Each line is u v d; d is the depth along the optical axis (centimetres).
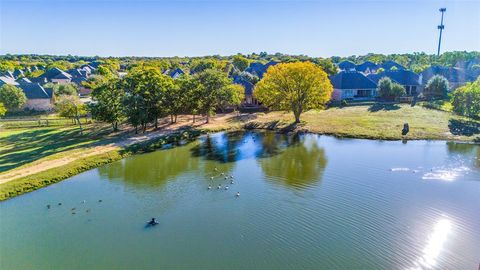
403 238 2834
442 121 6775
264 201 3594
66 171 4434
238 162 4894
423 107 8244
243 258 2612
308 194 3725
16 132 6738
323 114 7944
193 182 4169
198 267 2517
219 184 4084
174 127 7044
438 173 4269
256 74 13500
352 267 2483
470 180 4022
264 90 7250
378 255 2617
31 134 6562
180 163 4906
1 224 3225
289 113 8238
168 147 5747
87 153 5175
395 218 3156
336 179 4138
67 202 3678
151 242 2867
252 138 6309
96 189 4019
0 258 2691
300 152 5312
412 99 9362
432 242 2770
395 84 9612
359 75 10138
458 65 15012
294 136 6375
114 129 6769
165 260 2611
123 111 6216
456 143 5578
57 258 2677
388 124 6675
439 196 3603
